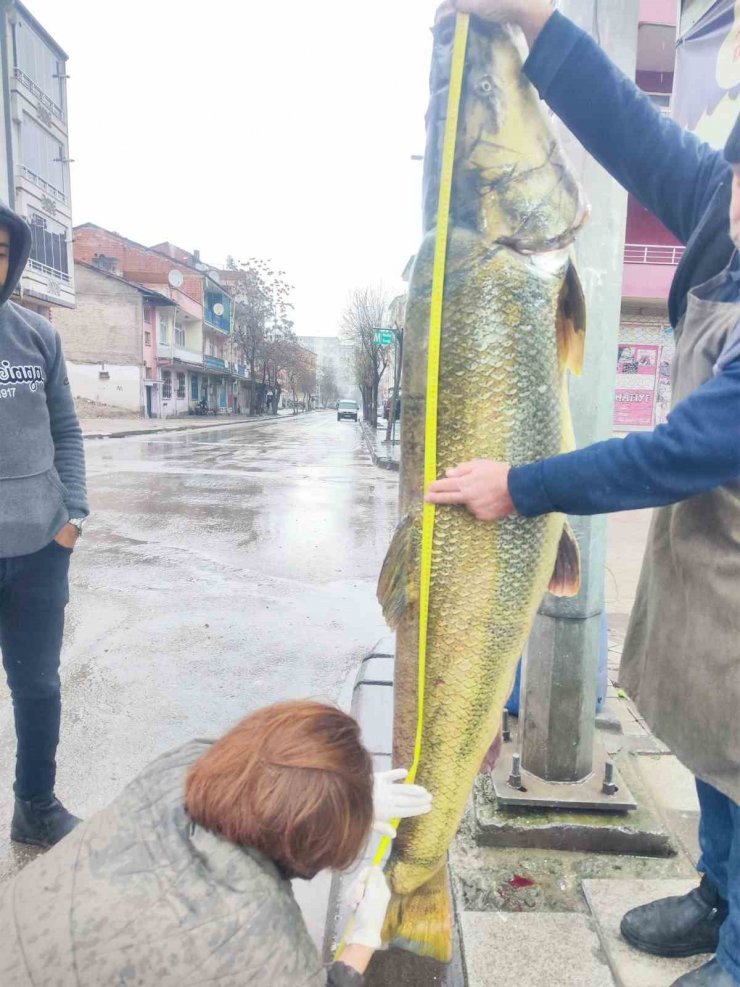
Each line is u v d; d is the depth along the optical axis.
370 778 1.27
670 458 1.40
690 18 6.22
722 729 1.62
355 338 42.09
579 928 2.18
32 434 2.44
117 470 15.13
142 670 4.55
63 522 2.53
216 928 1.14
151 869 1.19
